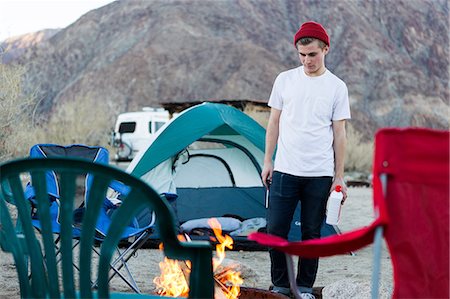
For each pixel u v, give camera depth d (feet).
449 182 7.92
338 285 14.44
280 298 12.55
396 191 7.95
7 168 7.93
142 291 16.47
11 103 35.24
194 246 7.73
